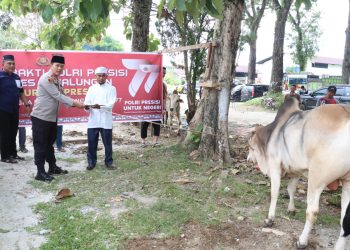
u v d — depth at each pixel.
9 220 4.79
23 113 7.91
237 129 12.73
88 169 6.87
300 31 33.47
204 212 4.98
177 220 4.73
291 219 4.88
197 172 6.55
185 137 8.05
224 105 7.00
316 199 3.91
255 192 5.71
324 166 3.75
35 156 6.25
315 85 36.66
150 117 8.87
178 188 5.79
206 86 7.01
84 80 8.34
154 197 5.51
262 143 4.72
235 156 7.52
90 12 3.88
